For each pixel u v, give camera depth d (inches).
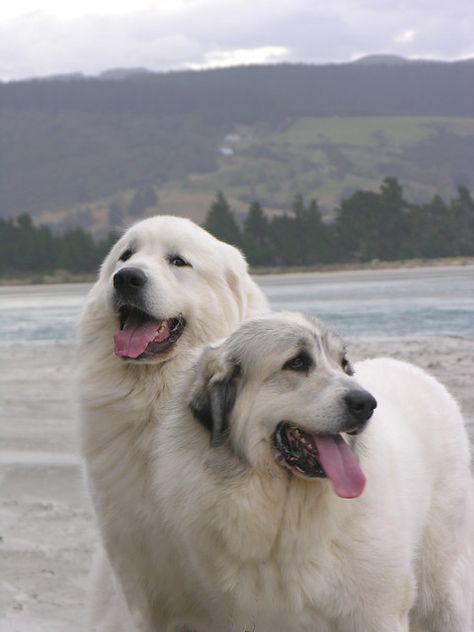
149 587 279.6
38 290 2046.0
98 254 2455.7
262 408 245.1
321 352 249.3
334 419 239.5
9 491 429.7
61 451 486.9
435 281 1590.8
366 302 1215.6
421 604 287.9
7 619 313.9
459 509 293.1
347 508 244.4
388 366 312.7
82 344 297.3
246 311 317.1
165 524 261.6
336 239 2402.8
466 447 305.4
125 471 277.1
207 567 252.7
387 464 259.6
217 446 245.1
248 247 2404.0
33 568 350.6
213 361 253.1
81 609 318.0
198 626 278.2
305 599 247.8
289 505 244.4
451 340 794.8
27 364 782.5
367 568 247.1
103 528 283.1
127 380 283.3
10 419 563.8
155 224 306.5
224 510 242.8
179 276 297.6
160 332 288.8
